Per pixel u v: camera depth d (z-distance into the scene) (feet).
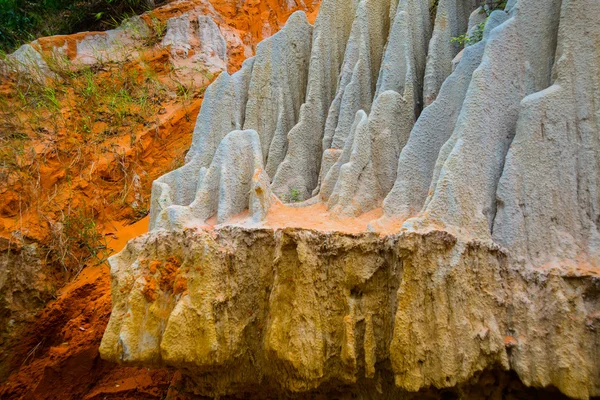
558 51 11.94
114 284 12.55
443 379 10.18
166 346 11.10
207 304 11.36
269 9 33.35
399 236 10.69
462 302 10.46
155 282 11.93
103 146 24.39
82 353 17.87
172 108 26.50
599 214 10.96
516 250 11.02
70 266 21.39
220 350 11.43
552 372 10.10
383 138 13.64
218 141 16.76
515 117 12.16
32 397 17.66
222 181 13.41
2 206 21.49
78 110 25.66
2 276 19.67
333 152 14.78
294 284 11.28
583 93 11.48
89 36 30.09
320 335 11.16
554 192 11.22
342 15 17.94
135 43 30.25
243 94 17.97
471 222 11.15
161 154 25.25
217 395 12.59
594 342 10.05
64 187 22.94
